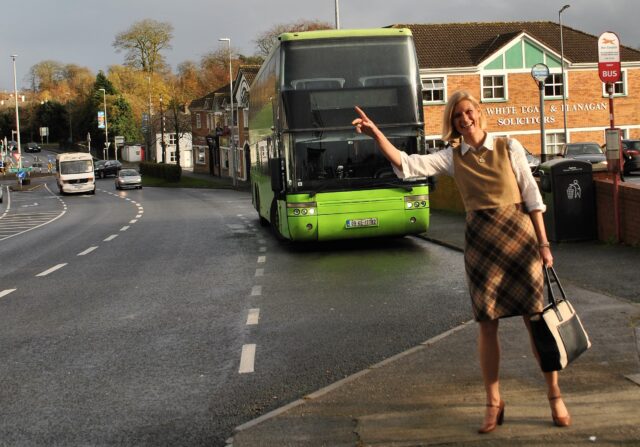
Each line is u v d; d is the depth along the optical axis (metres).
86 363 6.78
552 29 52.19
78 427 5.02
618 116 48.97
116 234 21.42
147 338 7.70
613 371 5.24
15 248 19.06
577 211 12.37
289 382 5.85
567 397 4.75
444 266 11.73
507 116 47.81
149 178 75.56
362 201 13.68
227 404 5.38
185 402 5.48
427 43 49.34
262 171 18.48
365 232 13.84
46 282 12.21
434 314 8.12
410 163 4.34
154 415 5.21
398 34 13.72
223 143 74.38
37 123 147.25
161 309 9.30
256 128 19.80
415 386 5.23
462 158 4.29
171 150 100.50
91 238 20.62
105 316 8.99
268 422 4.71
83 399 5.67
